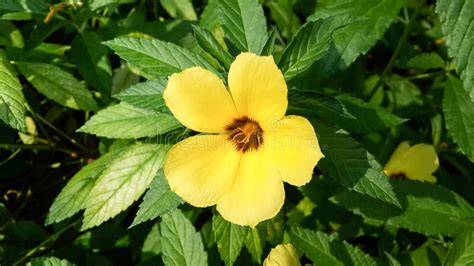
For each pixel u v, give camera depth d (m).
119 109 0.17
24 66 0.19
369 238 0.22
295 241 0.17
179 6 0.23
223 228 0.15
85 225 0.17
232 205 0.14
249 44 0.15
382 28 0.19
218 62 0.15
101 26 0.21
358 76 0.23
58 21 0.20
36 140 0.24
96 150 0.24
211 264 0.20
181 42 0.21
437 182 0.22
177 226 0.16
